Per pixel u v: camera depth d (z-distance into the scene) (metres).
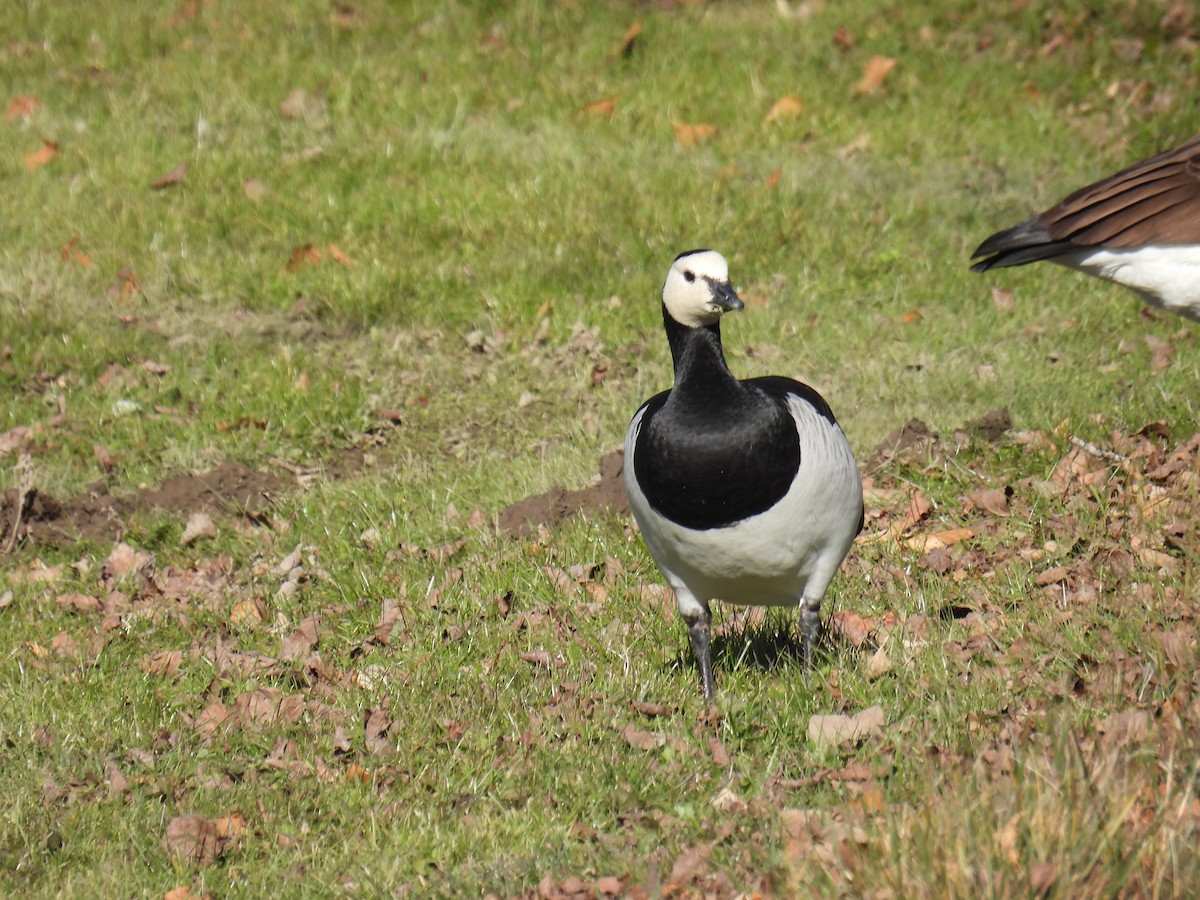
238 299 15.62
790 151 17.83
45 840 8.08
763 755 8.36
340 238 16.55
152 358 14.78
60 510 12.62
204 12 21.72
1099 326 14.04
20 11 21.84
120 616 10.95
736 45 20.05
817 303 14.91
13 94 19.94
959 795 6.68
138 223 16.83
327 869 7.69
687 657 9.62
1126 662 8.37
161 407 13.98
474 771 8.53
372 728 9.01
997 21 19.98
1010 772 6.98
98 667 10.22
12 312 15.27
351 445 13.57
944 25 20.08
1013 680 8.54
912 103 18.50
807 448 7.99
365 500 12.44
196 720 9.38
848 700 8.71
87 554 12.18
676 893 6.97
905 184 16.98
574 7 21.09
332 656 10.18
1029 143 17.59
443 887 7.41
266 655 10.23
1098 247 10.12
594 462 12.69
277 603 11.00
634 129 18.47
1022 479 11.48
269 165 17.92
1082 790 6.51
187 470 13.25
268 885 7.68
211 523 12.30
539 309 14.99
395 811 8.19
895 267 15.41
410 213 16.80
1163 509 10.50
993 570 10.27
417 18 21.16
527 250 15.99
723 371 8.02
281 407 13.91
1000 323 14.30
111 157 18.28
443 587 10.83
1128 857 6.27
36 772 8.80
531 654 9.74
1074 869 6.20
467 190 17.14
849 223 16.19
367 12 21.36
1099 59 19.00
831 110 18.50
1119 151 17.20
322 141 18.50
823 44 19.94
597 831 7.79
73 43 21.17
